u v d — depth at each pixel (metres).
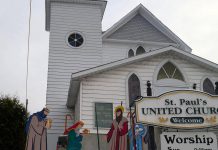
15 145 17.83
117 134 13.45
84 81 16.75
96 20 24.27
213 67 18.05
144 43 24.31
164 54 17.97
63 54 22.78
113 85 16.97
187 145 11.95
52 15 23.77
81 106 16.30
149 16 24.98
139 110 12.02
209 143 11.99
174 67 18.03
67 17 23.92
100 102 16.55
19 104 19.14
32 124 13.88
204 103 12.27
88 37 23.62
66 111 20.94
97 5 24.75
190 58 17.98
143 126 13.79
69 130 15.03
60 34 23.34
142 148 13.55
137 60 17.44
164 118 11.99
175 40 25.02
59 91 21.67
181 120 12.02
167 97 12.22
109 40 23.88
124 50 24.05
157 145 13.28
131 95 17.05
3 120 17.94
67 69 22.44
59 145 16.59
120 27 24.58
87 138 15.65
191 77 17.95
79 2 24.47
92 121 16.14
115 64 17.05
